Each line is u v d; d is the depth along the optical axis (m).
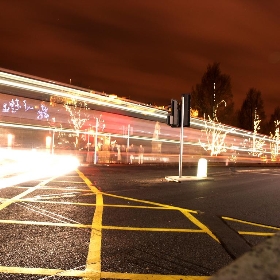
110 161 28.55
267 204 9.77
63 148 35.78
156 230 6.11
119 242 5.21
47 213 7.11
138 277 3.80
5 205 7.74
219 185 14.12
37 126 36.34
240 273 0.88
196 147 53.66
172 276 3.88
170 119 14.98
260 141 70.00
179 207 8.60
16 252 4.52
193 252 4.87
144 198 9.81
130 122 48.56
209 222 7.01
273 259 0.93
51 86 40.38
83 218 6.80
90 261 4.28
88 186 11.95
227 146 61.41
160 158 35.12
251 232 6.28
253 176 20.16
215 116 55.69
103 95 47.28
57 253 4.55
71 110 43.22
